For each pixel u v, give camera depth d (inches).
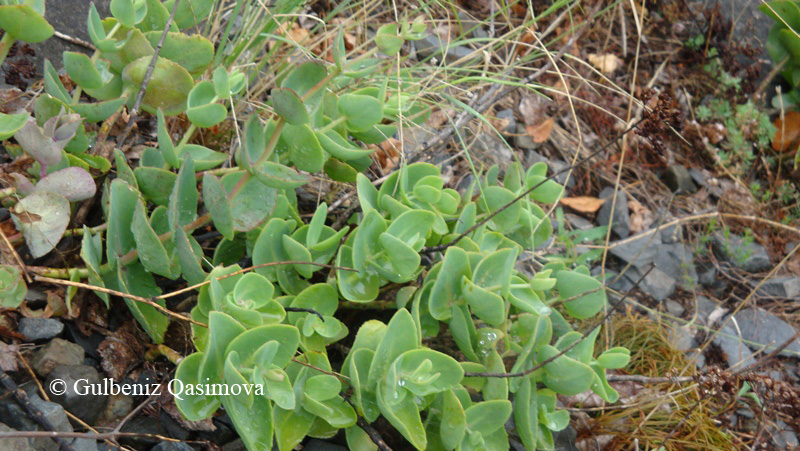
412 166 23.1
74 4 25.1
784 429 26.8
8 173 21.3
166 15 22.7
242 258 23.0
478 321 23.6
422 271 23.2
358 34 31.0
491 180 25.6
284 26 30.1
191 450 20.3
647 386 26.6
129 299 20.3
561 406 24.9
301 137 20.4
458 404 20.1
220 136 25.4
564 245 30.4
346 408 20.2
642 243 32.2
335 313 23.5
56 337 20.6
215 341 18.9
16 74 23.6
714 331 30.1
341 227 24.3
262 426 19.1
